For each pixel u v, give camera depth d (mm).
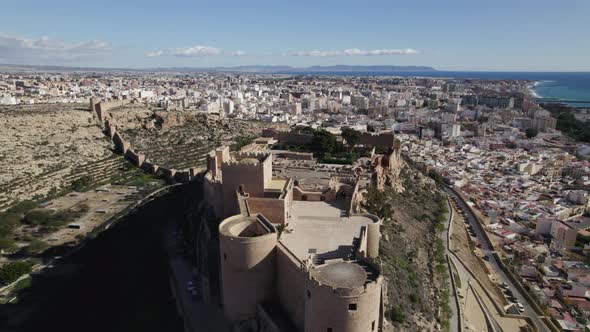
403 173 143875
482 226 134625
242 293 54906
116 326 70312
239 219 60062
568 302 94875
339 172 100000
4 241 102125
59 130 177000
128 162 168625
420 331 65812
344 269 45156
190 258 85188
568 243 123188
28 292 82625
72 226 114188
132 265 89812
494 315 87375
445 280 88812
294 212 70812
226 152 95062
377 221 65938
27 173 143125
